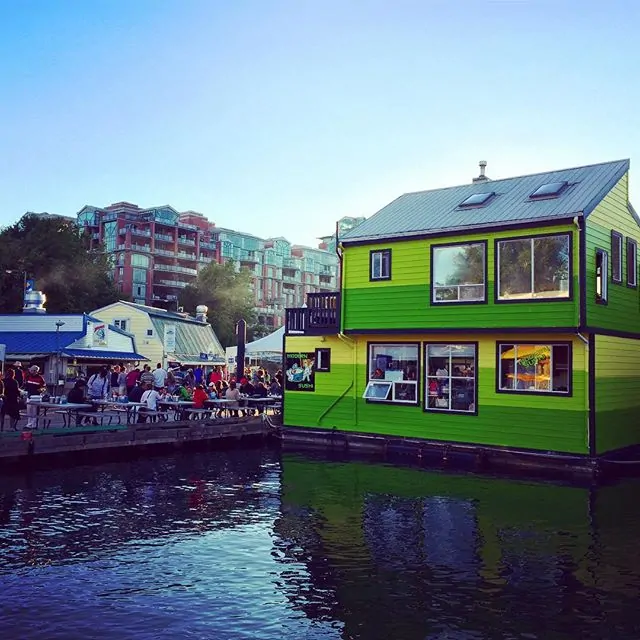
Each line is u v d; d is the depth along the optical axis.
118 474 17.75
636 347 21.17
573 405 18.08
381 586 9.55
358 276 22.30
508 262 19.17
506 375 19.34
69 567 10.15
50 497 14.74
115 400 22.78
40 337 35.56
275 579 9.78
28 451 18.08
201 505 14.31
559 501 14.88
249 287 86.06
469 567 10.37
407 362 21.45
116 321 45.78
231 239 105.69
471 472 18.44
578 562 10.62
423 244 20.89
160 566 10.27
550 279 18.42
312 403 23.56
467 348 20.12
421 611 8.68
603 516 13.54
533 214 18.84
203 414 26.19
